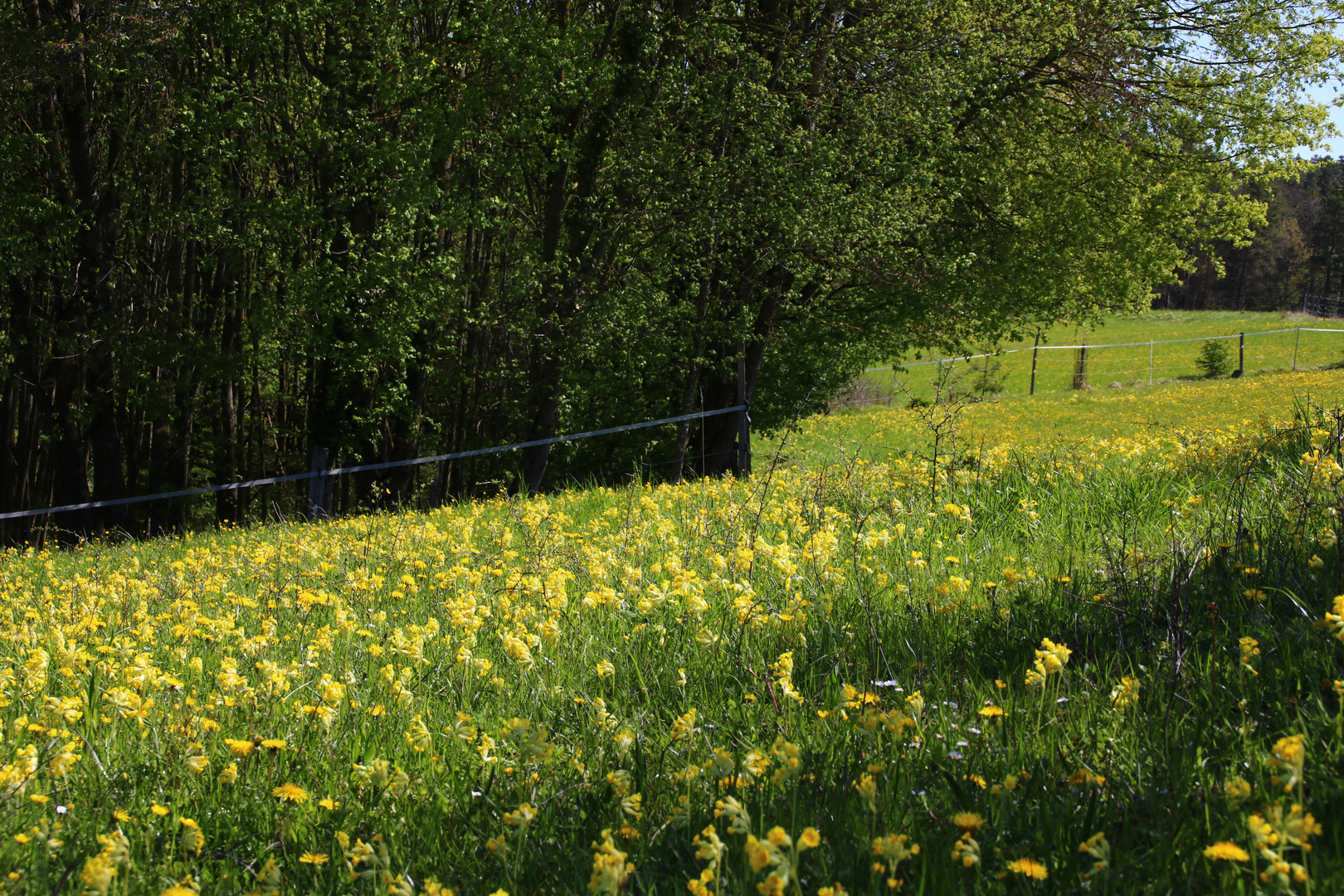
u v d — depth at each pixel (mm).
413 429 20453
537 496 11727
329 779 2871
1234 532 4152
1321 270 105062
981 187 19359
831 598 4230
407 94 15484
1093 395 35906
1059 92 20141
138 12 15070
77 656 4164
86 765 3047
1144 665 3047
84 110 17047
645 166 15977
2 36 15336
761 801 2307
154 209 16516
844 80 16203
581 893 2061
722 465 19391
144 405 18312
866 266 17891
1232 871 1725
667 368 18609
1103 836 1763
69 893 2166
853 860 1967
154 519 21500
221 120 15312
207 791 2834
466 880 2197
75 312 17828
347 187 15922
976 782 2285
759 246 17156
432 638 4324
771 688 2988
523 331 17172
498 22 15562
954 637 3582
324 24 16672
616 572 5160
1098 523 5359
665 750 2656
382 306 16281
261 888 2141
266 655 4289
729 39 15727
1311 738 2221
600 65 15844
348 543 8305
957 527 5695
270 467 30000
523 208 19312
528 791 2631
